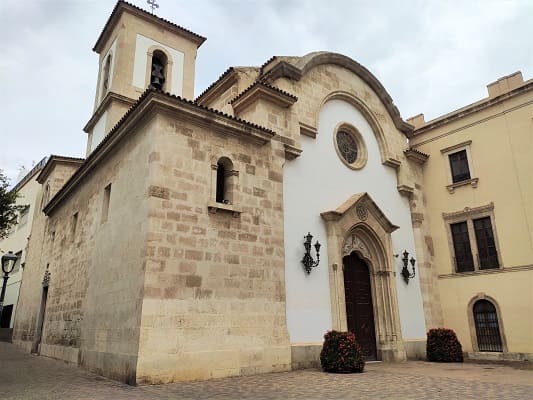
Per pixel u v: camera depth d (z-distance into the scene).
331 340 12.34
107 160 14.51
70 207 18.78
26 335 23.05
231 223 11.94
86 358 12.68
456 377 10.97
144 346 9.42
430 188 20.31
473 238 18.30
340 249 15.03
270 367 11.63
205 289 10.80
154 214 10.41
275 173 13.70
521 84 17.80
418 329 17.50
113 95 20.75
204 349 10.34
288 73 15.56
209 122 12.01
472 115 19.22
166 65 23.45
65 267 17.36
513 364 14.75
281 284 12.67
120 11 22.59
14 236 35.91
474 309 17.84
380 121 19.58
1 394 8.35
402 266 18.09
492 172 18.12
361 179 17.67
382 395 8.09
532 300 16.03
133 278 10.48
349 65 18.58
